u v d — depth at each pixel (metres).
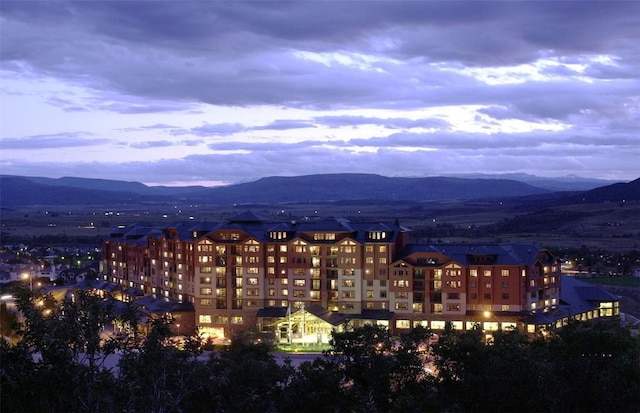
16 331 53.09
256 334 153.12
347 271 168.25
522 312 156.25
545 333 142.12
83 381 51.59
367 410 76.12
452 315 160.00
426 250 164.25
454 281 160.25
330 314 164.12
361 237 170.38
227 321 171.50
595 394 81.38
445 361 93.44
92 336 53.62
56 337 51.75
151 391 56.25
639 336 113.81
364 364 91.44
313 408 86.25
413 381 90.94
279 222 185.25
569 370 83.62
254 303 172.38
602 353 84.62
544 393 81.75
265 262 172.62
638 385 79.31
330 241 170.38
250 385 84.25
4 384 49.25
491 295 158.25
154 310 173.25
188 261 181.75
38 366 51.22
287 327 162.75
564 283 182.75
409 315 162.75
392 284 164.75
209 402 79.50
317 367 93.44
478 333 99.62
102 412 52.12
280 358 144.12
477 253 160.75
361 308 167.38
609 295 176.25
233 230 173.50
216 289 172.75
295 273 170.88
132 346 58.12
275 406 86.69
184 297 183.88
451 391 89.00
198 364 65.06
